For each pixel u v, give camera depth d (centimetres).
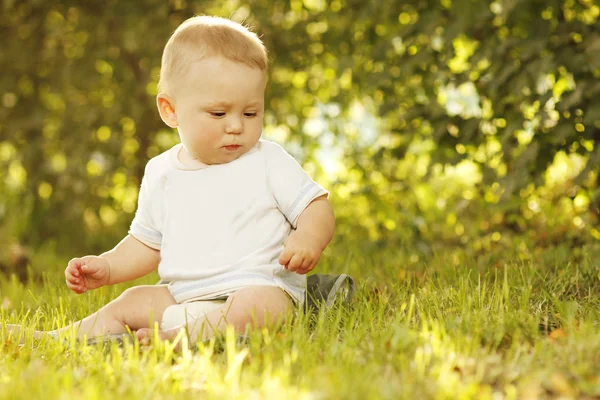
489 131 445
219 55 259
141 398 177
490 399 170
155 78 609
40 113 608
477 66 437
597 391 176
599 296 285
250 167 266
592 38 392
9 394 178
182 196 269
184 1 575
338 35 538
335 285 272
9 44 612
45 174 611
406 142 491
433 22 455
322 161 603
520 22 440
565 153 415
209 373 189
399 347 205
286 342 214
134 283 383
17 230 571
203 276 259
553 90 413
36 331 253
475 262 373
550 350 201
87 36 607
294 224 267
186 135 264
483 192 473
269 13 546
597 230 409
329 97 566
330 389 171
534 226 457
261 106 266
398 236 484
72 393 178
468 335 215
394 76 475
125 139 612
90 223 634
